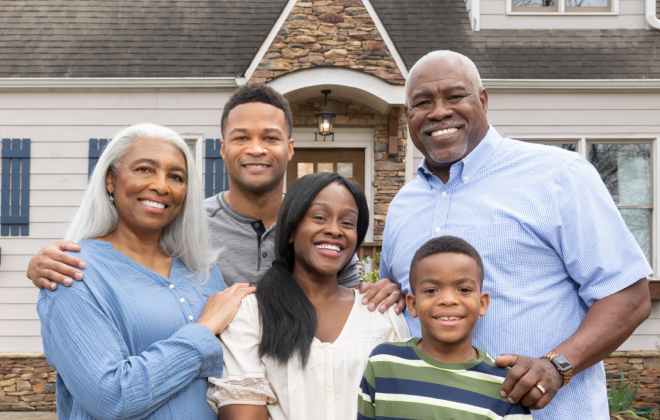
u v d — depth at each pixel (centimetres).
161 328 192
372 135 731
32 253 669
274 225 271
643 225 690
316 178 208
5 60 695
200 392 194
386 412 186
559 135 686
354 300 217
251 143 263
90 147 675
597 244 204
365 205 215
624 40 728
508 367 187
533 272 214
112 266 196
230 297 207
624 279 200
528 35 734
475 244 220
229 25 748
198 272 219
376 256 672
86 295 181
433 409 181
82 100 681
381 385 190
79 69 685
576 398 205
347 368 195
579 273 208
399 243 246
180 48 713
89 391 171
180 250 216
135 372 173
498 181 225
